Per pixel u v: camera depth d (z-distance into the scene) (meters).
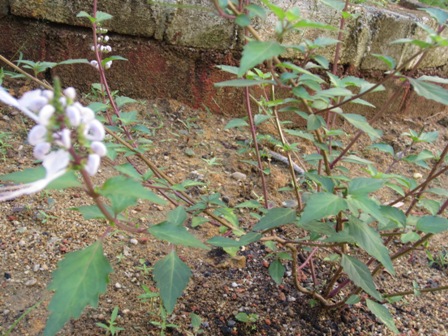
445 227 0.31
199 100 0.64
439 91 0.26
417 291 0.36
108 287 0.39
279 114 0.65
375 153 0.64
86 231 0.43
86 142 0.20
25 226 0.42
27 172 0.22
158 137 0.58
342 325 0.39
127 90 0.62
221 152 0.58
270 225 0.30
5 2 0.56
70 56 0.59
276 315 0.39
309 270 0.44
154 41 0.60
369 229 0.29
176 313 0.38
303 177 0.49
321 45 0.28
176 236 0.25
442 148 0.68
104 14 0.39
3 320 0.34
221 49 0.62
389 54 0.67
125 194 0.21
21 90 0.58
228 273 0.42
